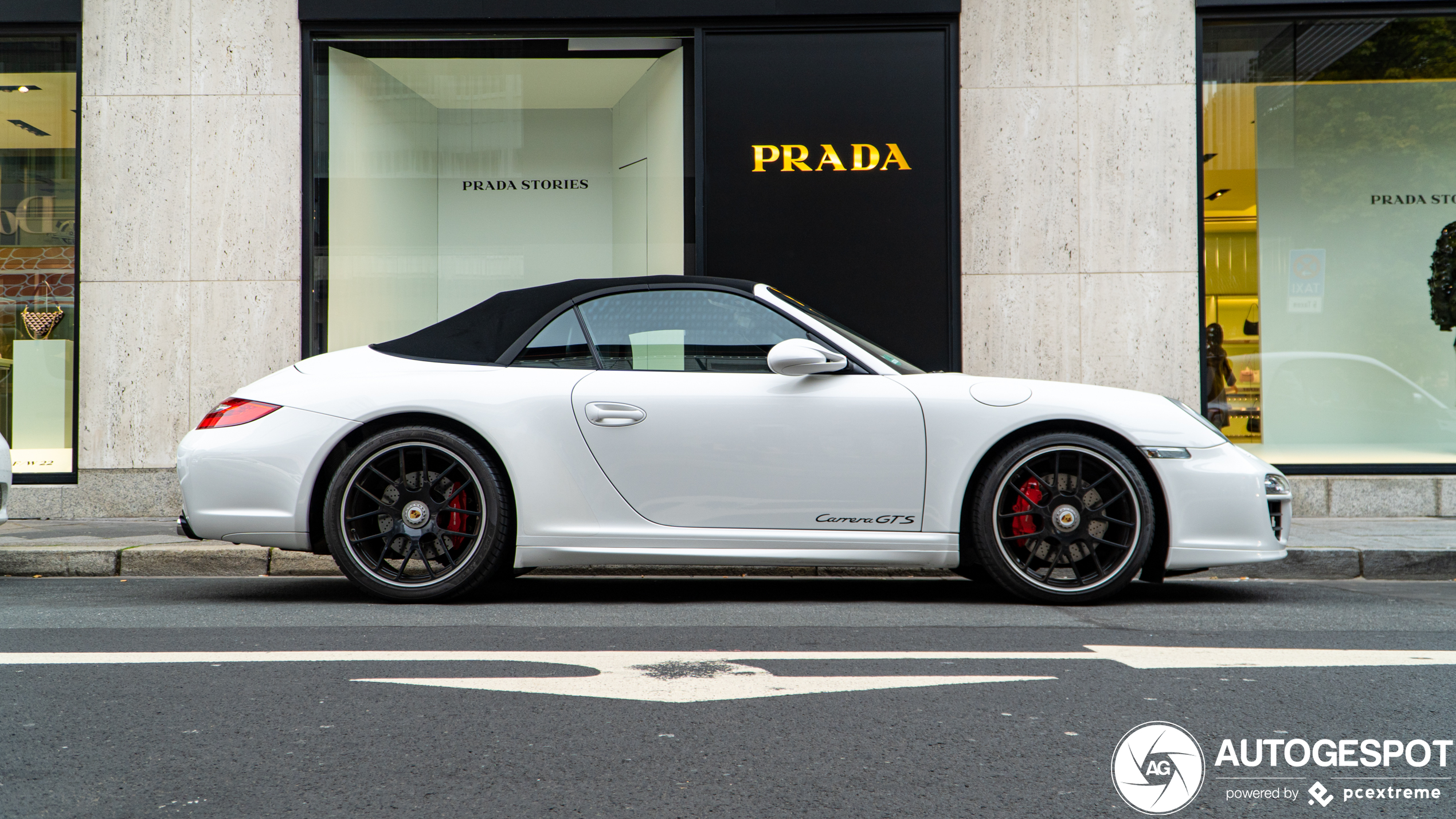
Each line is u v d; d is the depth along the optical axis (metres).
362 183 7.72
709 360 4.24
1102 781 2.14
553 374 4.22
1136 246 7.48
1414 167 7.77
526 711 2.61
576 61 7.79
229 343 7.44
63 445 7.48
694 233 7.61
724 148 7.55
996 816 1.95
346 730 2.46
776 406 4.12
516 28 7.59
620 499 4.11
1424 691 2.82
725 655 3.23
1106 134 7.50
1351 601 4.45
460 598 4.38
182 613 4.03
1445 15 7.64
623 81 7.78
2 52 7.56
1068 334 7.48
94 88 7.45
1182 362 7.47
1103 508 4.16
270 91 7.48
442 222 7.85
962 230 7.49
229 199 7.45
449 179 7.86
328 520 4.16
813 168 7.53
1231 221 7.67
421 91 7.80
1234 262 7.68
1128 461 4.16
